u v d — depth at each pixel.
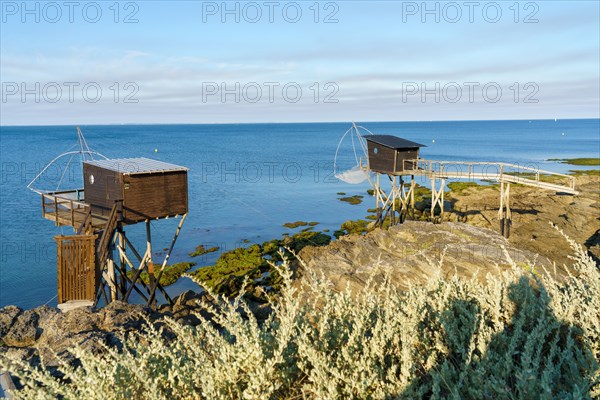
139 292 21.42
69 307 14.66
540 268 11.52
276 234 39.41
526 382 3.09
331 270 17.73
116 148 124.56
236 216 46.47
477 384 3.36
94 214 21.30
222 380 3.65
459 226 18.08
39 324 12.16
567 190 26.89
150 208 20.58
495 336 4.04
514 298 4.68
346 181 70.25
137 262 31.52
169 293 25.78
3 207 48.47
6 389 4.67
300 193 59.81
